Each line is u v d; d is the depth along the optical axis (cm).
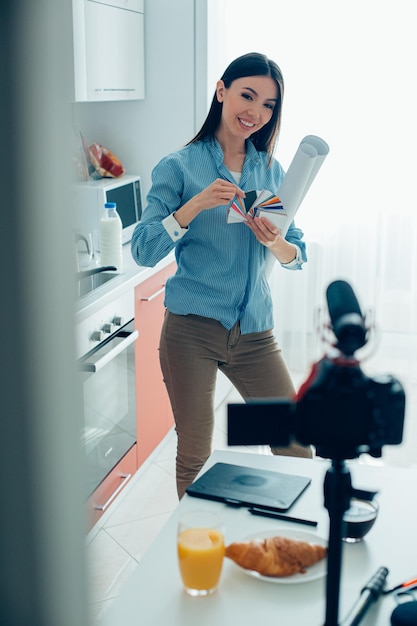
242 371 230
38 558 35
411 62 385
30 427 33
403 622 101
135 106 345
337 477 81
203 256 222
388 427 74
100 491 260
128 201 329
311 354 420
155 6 333
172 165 220
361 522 124
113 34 303
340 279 89
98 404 252
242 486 146
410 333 412
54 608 36
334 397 73
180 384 224
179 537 114
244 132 217
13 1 29
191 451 225
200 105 341
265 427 77
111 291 255
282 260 226
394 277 408
